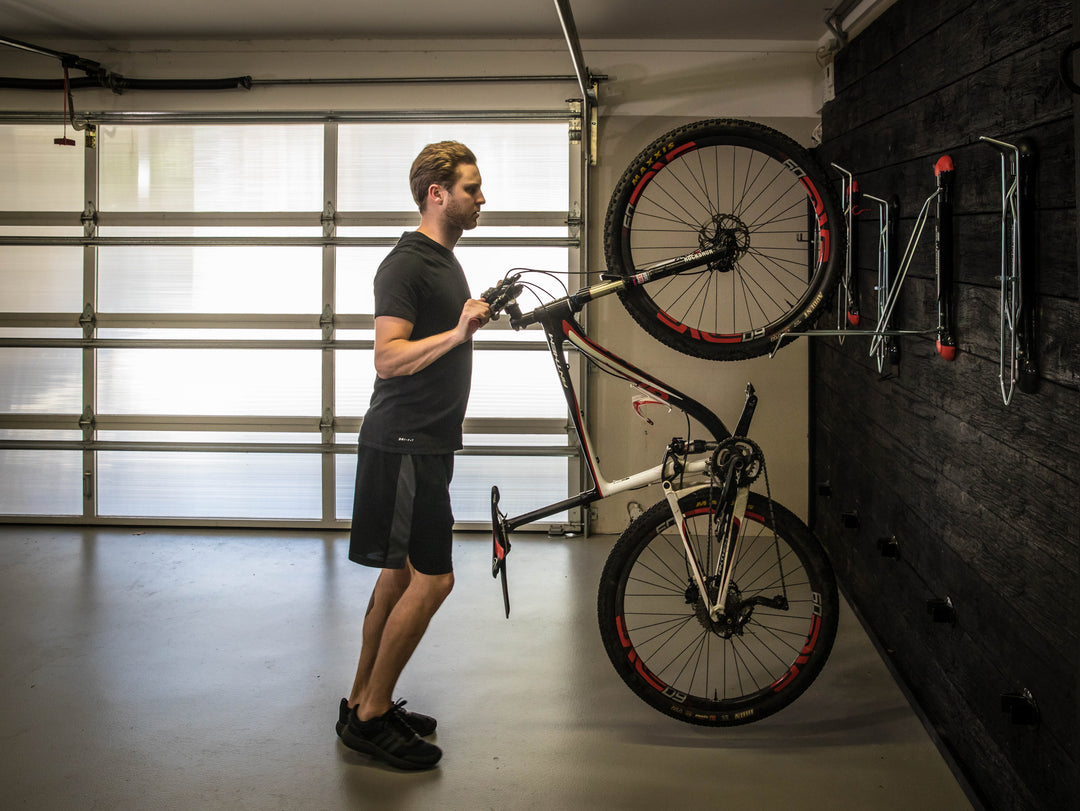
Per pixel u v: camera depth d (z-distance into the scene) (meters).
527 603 3.77
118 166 4.84
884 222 3.06
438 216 2.44
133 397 4.93
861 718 2.74
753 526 4.82
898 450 3.02
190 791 2.34
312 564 4.31
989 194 2.18
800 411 4.75
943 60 2.52
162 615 3.62
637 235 4.73
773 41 4.65
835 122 4.00
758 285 4.69
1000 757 2.15
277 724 2.71
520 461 4.88
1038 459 1.92
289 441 4.91
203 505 4.96
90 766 2.47
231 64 4.76
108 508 4.98
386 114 4.72
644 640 3.29
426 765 2.46
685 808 2.26
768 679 2.99
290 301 4.87
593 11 4.19
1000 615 2.14
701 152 4.67
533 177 4.75
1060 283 1.80
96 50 4.77
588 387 4.80
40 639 3.37
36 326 4.92
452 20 4.39
